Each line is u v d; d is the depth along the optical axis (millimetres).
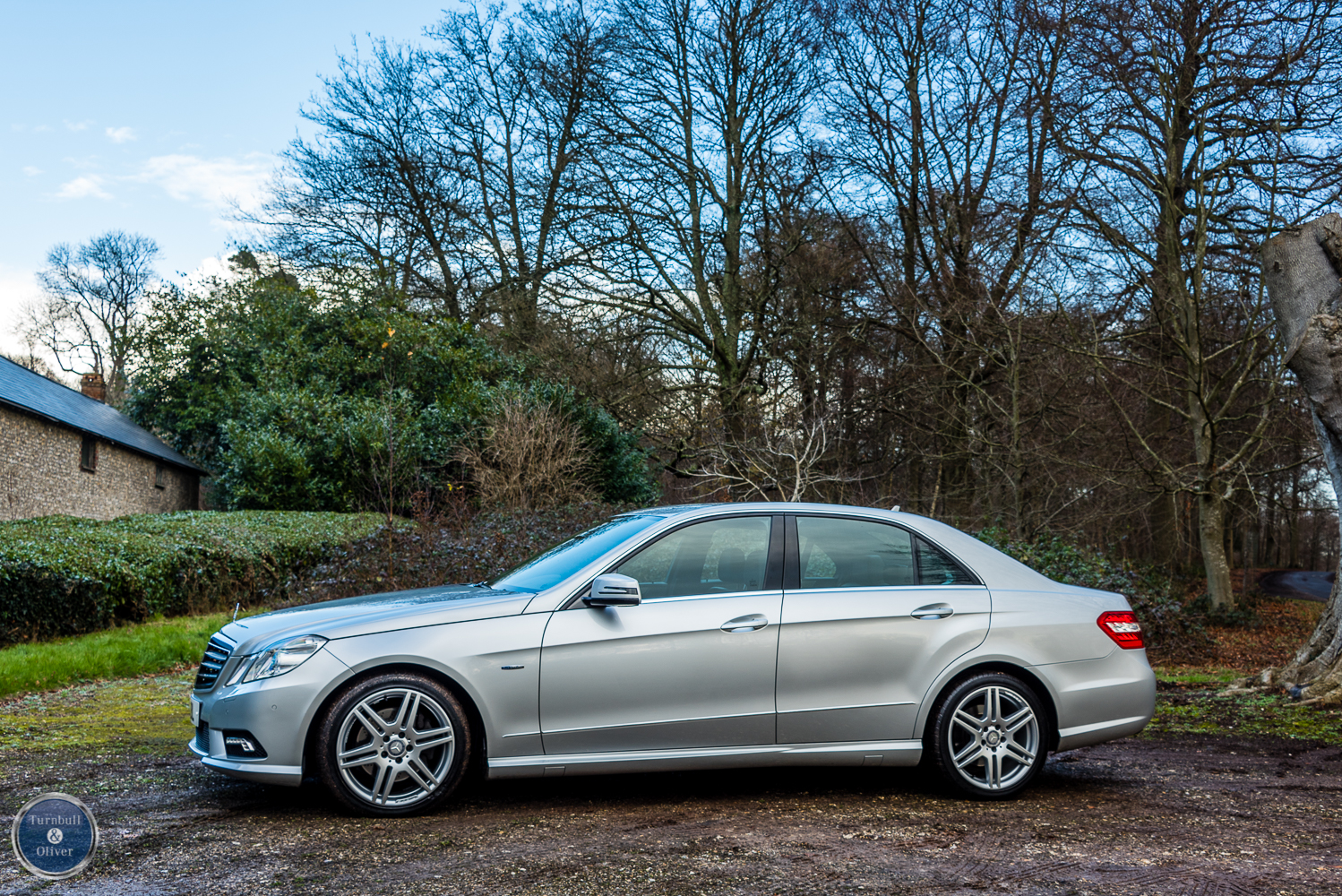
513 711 4434
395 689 4363
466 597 4820
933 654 4867
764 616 4730
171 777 5074
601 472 24562
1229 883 3596
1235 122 17672
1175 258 18297
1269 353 17859
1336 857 3934
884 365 24891
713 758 4633
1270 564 57281
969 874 3654
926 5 22812
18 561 11273
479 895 3334
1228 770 5730
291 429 24422
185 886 3398
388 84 28703
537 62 25469
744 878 3553
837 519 5094
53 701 7789
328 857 3742
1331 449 8266
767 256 24000
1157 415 23109
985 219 21312
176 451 30812
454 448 23406
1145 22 17422
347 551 12531
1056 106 18453
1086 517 21000
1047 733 5020
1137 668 5195
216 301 29453
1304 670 8602
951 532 5246
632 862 3721
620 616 4605
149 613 13172
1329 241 8039
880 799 4848
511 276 28609
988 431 22156
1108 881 3596
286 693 4250
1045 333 20109
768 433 20422
